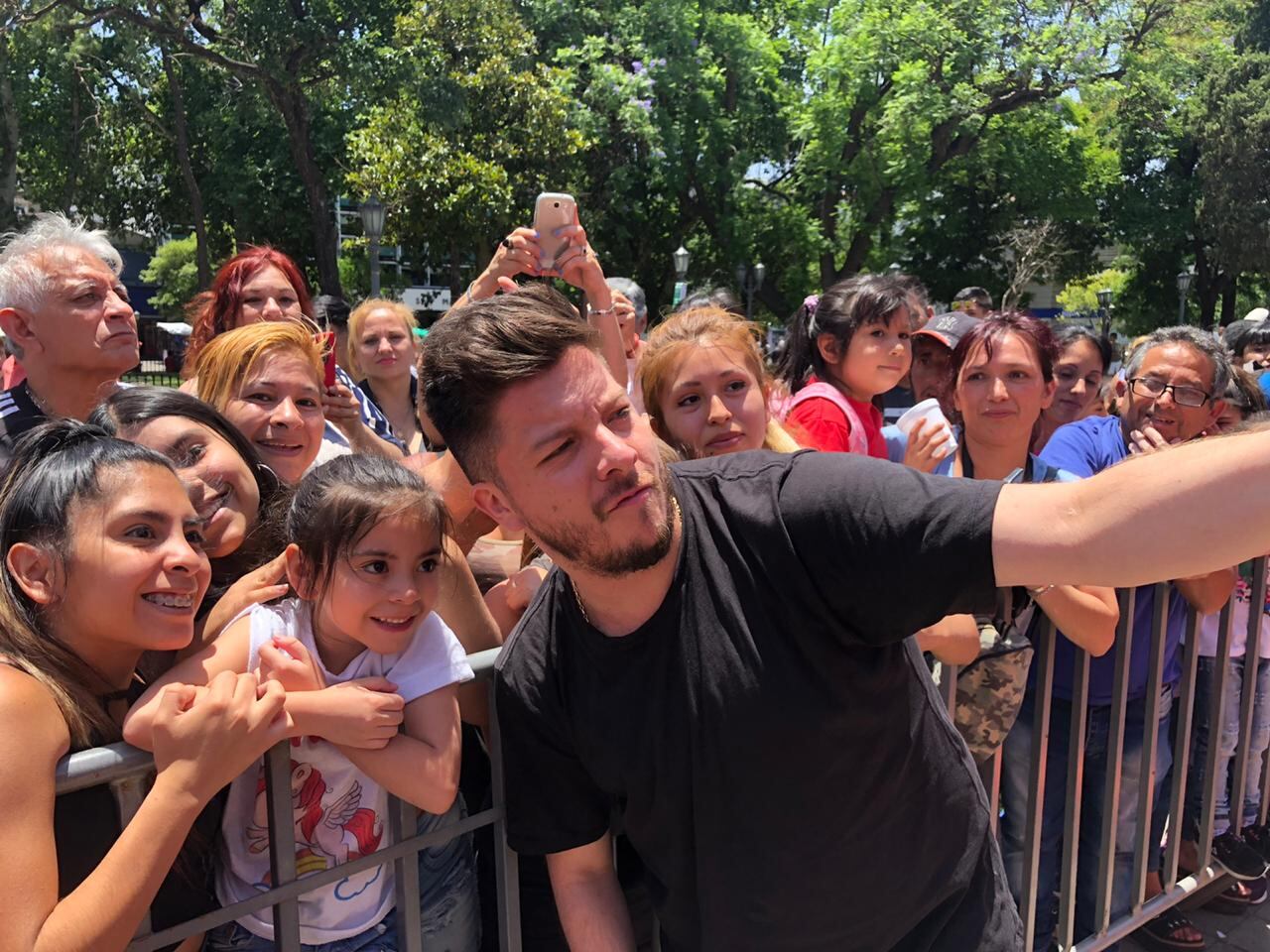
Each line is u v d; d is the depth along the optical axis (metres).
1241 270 28.44
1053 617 2.02
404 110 16.95
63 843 1.25
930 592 1.20
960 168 23.61
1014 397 2.62
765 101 23.05
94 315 2.70
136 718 1.24
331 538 1.48
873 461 1.33
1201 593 2.45
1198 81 28.19
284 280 3.31
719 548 1.33
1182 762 2.54
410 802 1.47
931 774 1.45
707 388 2.22
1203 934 2.80
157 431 1.75
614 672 1.36
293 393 2.30
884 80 21.95
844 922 1.42
